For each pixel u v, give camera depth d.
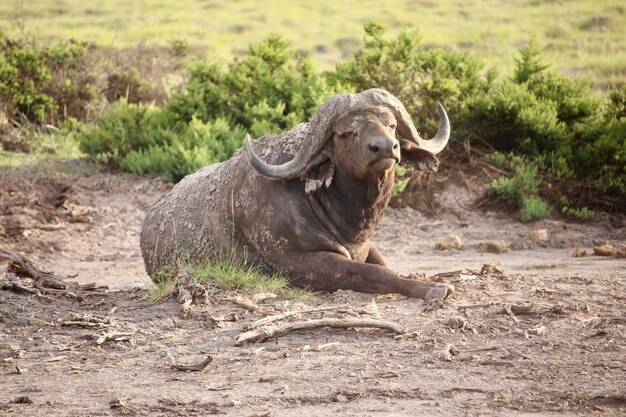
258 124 48.25
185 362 20.38
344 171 26.31
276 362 20.22
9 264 28.11
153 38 107.25
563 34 112.44
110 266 38.31
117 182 48.69
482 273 29.33
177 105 52.78
